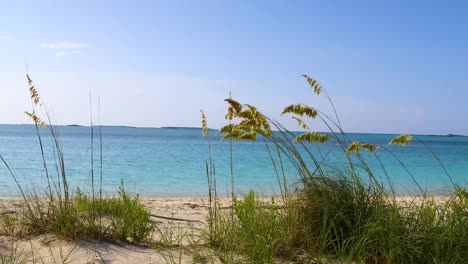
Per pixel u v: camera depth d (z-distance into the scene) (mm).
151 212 9578
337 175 5957
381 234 5062
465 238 5027
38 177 19094
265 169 26656
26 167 23984
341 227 5453
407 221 5391
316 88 5832
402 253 4863
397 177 23812
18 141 65312
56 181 17781
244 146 68375
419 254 4949
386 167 31672
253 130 5711
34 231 5742
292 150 5797
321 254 5070
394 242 4953
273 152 49219
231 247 5328
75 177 19984
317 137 5844
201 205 11453
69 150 43375
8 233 5707
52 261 4867
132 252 5309
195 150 51562
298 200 5723
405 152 63875
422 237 5113
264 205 5938
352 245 5184
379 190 5793
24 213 6359
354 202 5598
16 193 13062
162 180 20250
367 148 5957
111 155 38125
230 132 5918
